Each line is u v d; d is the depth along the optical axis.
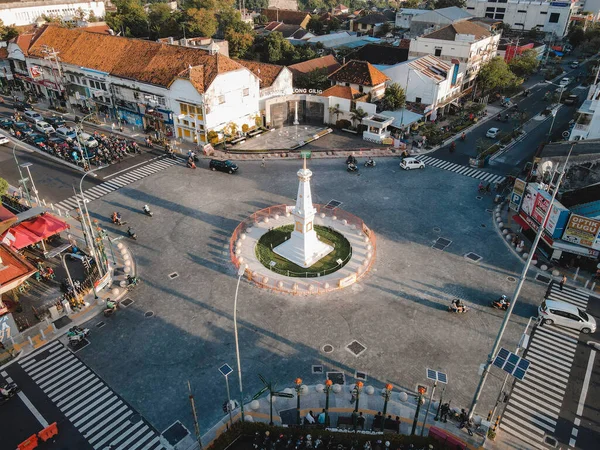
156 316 41.22
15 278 40.00
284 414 32.31
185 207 58.47
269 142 77.88
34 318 41.09
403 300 43.16
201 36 124.88
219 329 39.75
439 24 116.69
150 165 69.50
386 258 49.06
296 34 147.75
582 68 133.62
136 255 49.38
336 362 36.56
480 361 36.75
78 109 91.12
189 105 72.56
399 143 76.06
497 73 95.81
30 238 47.25
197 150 74.00
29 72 94.81
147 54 80.12
